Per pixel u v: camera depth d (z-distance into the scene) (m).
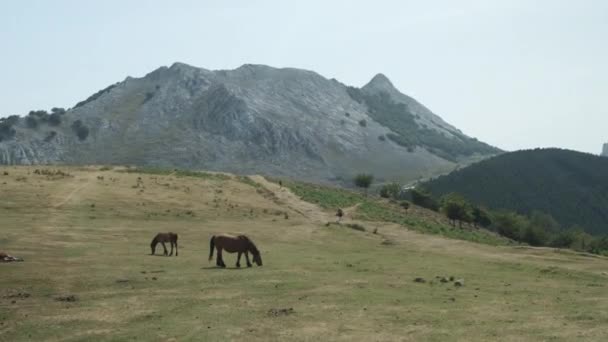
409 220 77.00
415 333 16.66
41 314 18.53
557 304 21.41
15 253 31.75
